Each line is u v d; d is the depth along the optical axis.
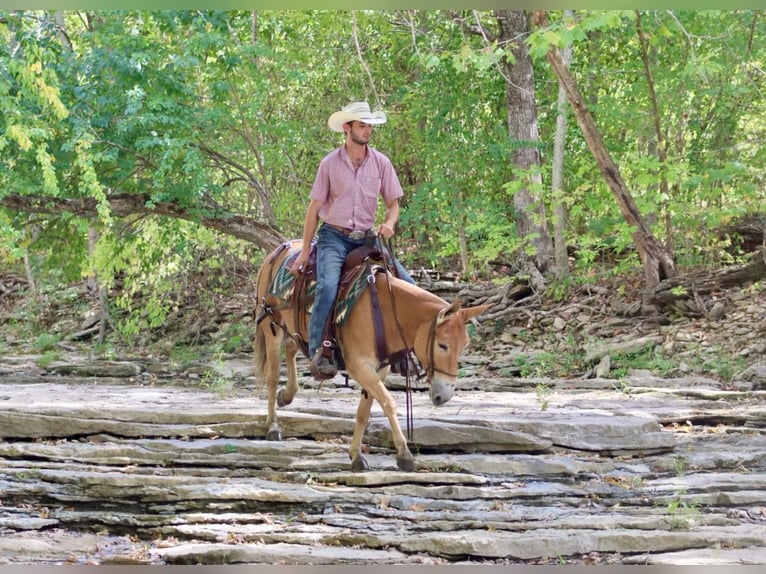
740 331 14.66
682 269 17.28
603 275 17.36
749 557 6.79
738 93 17.00
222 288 20.81
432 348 7.58
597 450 9.23
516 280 18.31
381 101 19.55
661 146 16.55
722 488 8.30
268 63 18.56
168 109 16.30
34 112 15.63
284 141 18.22
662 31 13.37
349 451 8.56
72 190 17.19
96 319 21.23
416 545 7.13
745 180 17.48
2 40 14.63
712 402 11.28
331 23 18.19
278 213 19.14
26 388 13.88
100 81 16.53
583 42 19.08
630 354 14.74
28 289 23.95
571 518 7.61
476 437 9.12
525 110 18.88
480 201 17.98
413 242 21.70
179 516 7.73
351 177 8.22
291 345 9.52
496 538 7.11
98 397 12.06
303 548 7.12
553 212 17.92
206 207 17.78
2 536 7.43
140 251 18.78
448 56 18.19
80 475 8.09
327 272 8.09
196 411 9.80
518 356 15.66
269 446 8.95
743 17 17.05
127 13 16.89
